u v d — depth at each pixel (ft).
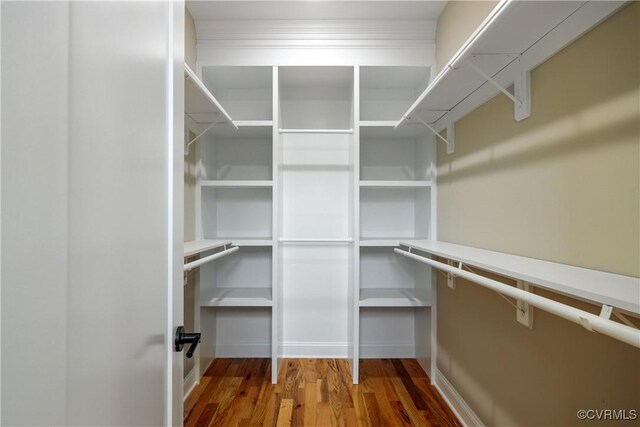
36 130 0.98
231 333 8.15
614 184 2.68
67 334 1.10
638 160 2.48
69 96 1.12
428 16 6.94
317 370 7.30
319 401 6.02
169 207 2.17
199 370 6.80
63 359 1.08
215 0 6.41
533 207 3.72
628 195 2.55
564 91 3.24
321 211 8.25
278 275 7.14
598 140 2.84
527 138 3.84
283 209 8.15
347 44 7.14
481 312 4.96
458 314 5.76
